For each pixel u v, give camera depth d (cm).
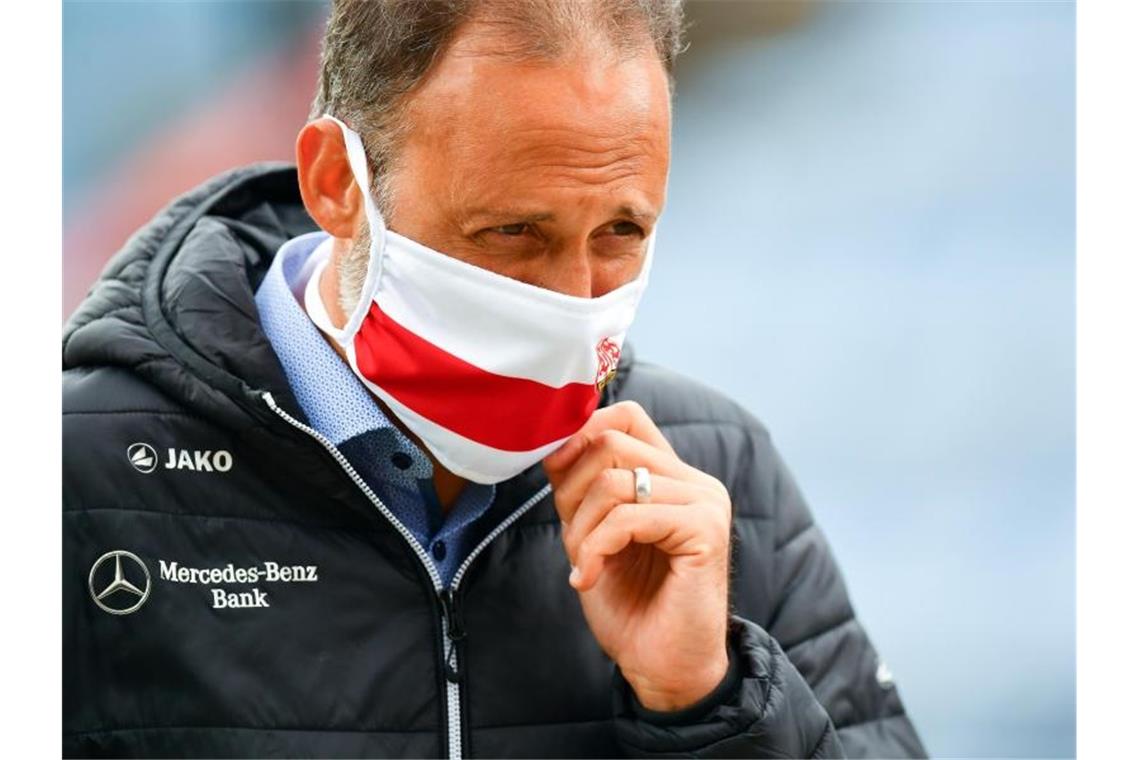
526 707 668
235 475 663
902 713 766
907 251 1881
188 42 1591
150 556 648
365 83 604
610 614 664
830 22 1955
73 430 662
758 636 679
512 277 591
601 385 639
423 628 657
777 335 1773
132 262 714
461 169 573
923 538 1605
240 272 686
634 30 585
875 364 1759
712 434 775
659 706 654
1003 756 1395
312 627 649
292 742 634
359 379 659
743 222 1897
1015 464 1667
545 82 563
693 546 641
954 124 1933
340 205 643
